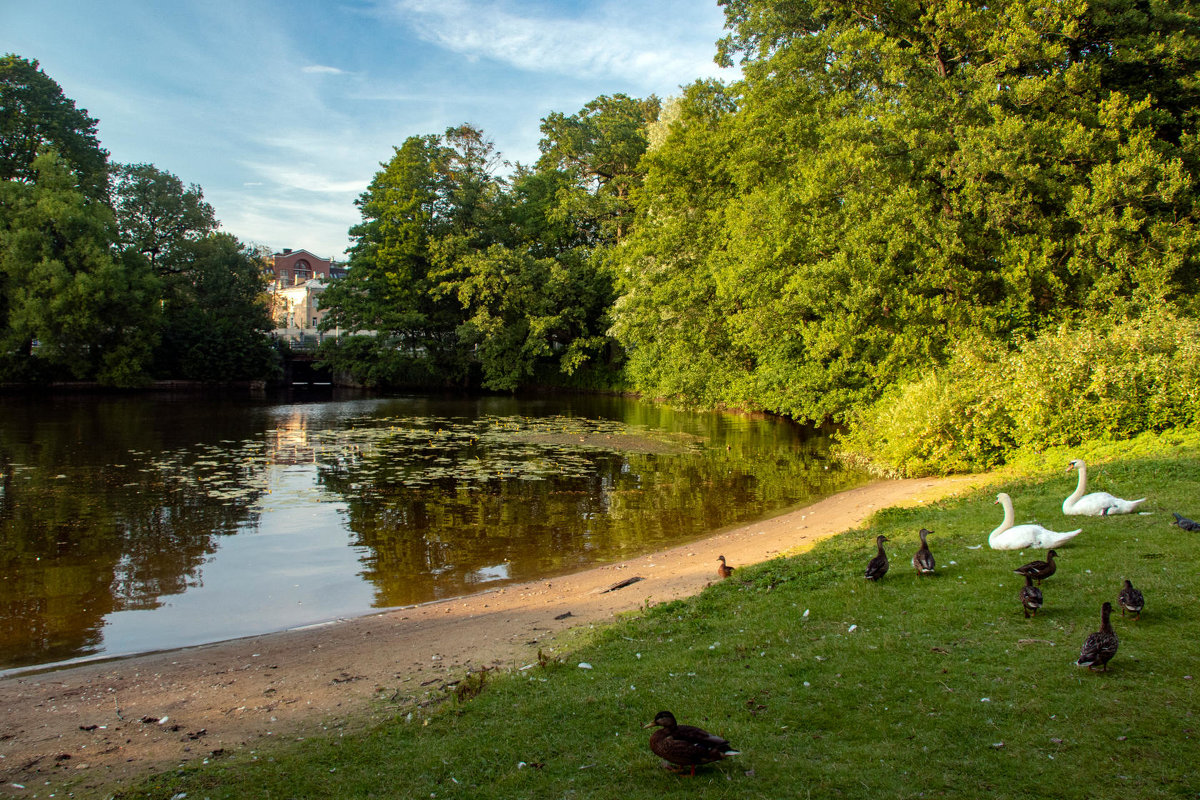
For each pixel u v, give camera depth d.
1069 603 7.95
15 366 45.62
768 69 28.30
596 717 6.44
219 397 50.81
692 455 26.98
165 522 16.70
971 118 23.09
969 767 5.07
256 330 61.25
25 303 42.50
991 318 21.41
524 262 55.22
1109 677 6.20
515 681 7.66
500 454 26.91
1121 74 24.73
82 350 47.62
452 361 59.44
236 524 16.66
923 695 6.20
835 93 27.20
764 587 10.29
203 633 10.59
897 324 22.97
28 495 19.19
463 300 52.84
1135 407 17.06
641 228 40.09
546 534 16.22
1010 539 10.28
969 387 19.78
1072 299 22.03
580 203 53.38
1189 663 6.33
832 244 24.03
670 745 5.18
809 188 24.05
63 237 45.06
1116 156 22.05
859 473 22.56
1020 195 22.17
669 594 11.06
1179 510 11.26
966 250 22.50
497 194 59.91
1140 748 5.12
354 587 12.72
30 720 7.64
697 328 35.34
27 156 47.44
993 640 7.19
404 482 21.58
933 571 9.54
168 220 56.94
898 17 26.14
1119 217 21.27
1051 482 14.44
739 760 5.39
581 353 55.34
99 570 13.44
